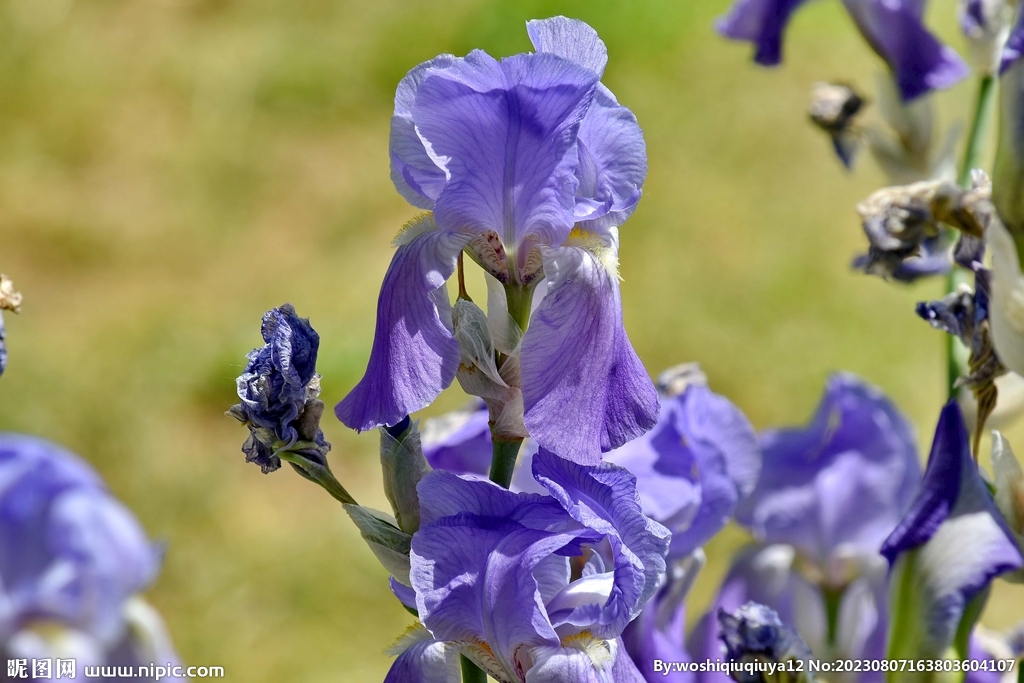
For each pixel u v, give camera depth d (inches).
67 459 47.4
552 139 45.6
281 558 116.5
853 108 62.4
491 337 46.3
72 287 150.9
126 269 155.0
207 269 155.8
